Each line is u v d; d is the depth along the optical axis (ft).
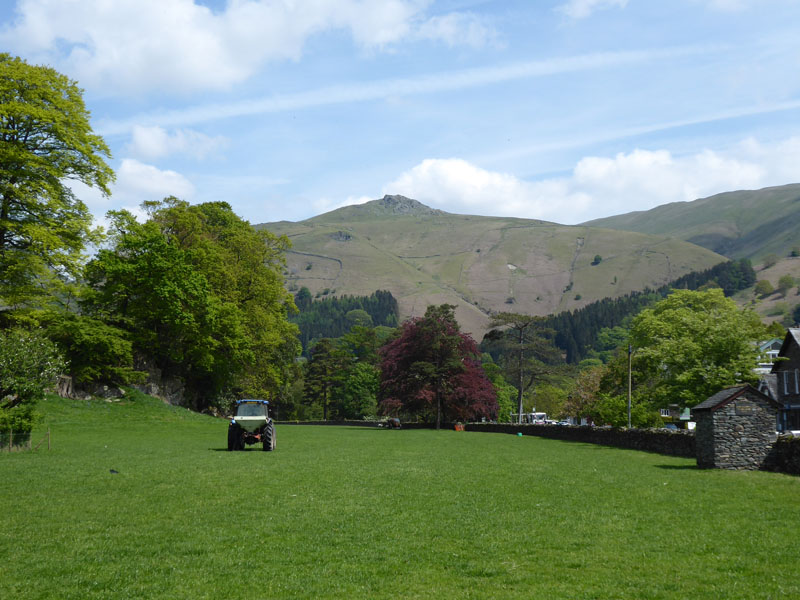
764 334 179.32
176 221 220.84
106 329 179.01
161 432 157.99
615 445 138.51
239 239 236.02
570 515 47.03
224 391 252.83
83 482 63.26
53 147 146.20
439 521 44.68
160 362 220.43
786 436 80.94
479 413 257.75
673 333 186.70
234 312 209.56
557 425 179.42
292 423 355.36
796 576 31.35
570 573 32.32
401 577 31.76
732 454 81.87
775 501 53.67
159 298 191.01
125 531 41.45
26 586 30.19
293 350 281.13
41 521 44.42
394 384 254.88
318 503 51.67
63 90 149.18
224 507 49.83
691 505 51.57
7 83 136.77
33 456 91.91
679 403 181.68
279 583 30.76
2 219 138.82
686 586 30.01
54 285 154.40
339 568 33.27
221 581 31.14
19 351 102.53
